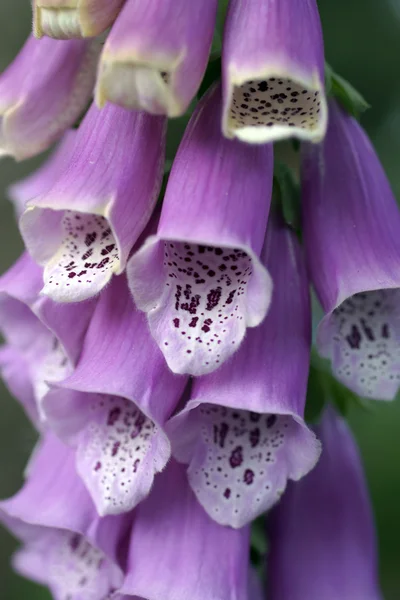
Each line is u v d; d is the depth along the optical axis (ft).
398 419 1.76
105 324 0.93
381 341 0.93
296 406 0.89
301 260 0.93
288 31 0.83
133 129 0.89
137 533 0.96
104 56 0.81
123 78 0.81
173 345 0.86
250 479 0.90
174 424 0.89
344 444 1.02
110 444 0.92
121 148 0.88
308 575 1.00
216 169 0.86
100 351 0.92
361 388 0.93
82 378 0.90
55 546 1.03
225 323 0.86
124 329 0.92
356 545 1.00
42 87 0.93
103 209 0.86
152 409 0.89
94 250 0.88
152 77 0.81
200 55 0.83
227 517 0.90
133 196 0.88
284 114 0.83
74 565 1.01
